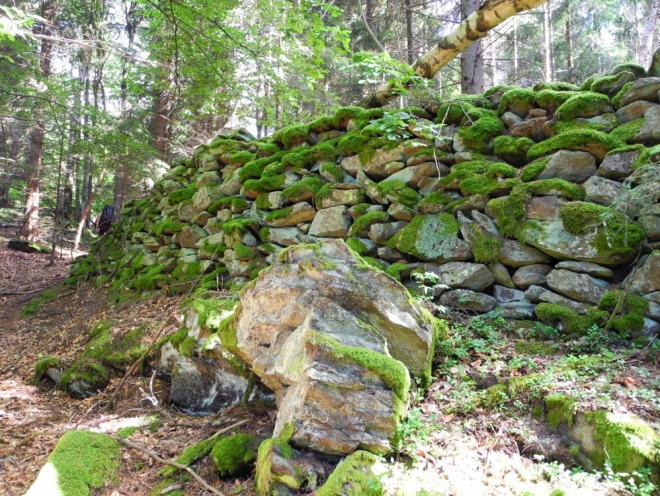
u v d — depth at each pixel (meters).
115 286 8.21
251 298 3.78
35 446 4.12
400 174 5.27
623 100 4.44
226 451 3.31
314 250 3.67
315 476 2.78
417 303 3.88
